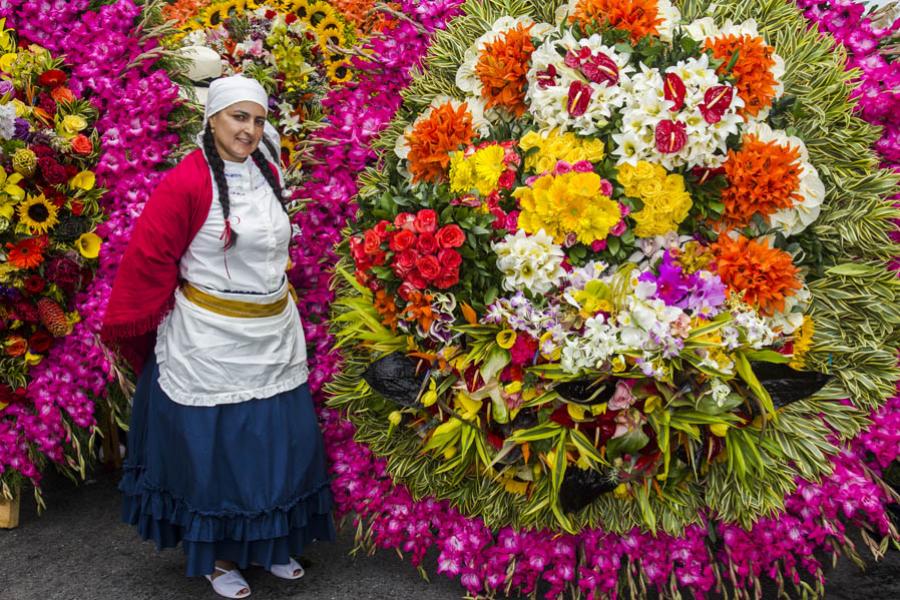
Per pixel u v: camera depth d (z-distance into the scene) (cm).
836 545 275
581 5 266
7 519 322
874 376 258
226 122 259
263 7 453
